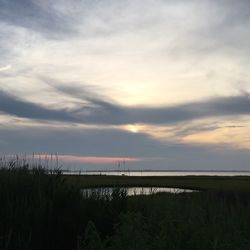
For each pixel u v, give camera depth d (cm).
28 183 690
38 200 625
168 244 446
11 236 554
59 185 708
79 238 511
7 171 763
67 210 645
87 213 652
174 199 867
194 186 4094
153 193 867
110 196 733
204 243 448
